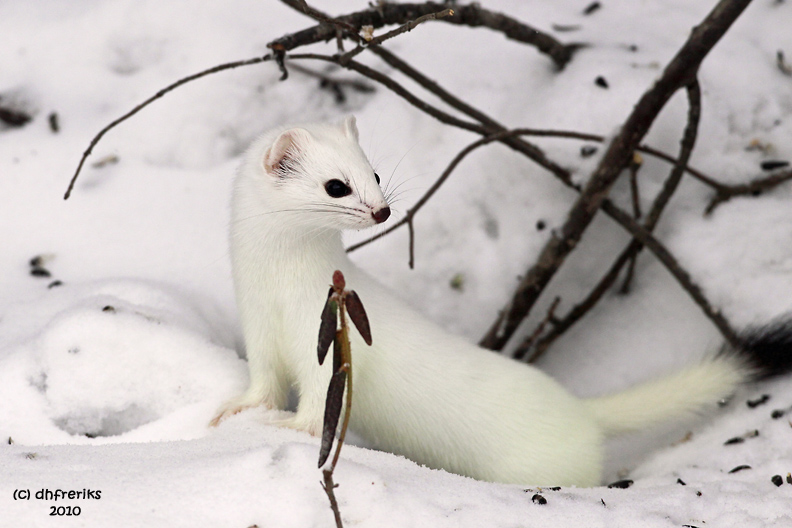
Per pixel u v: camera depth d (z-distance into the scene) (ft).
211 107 33.76
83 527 14.48
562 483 25.23
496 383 25.29
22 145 33.19
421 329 25.09
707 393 27.43
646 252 33.91
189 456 18.12
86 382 23.86
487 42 37.17
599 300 33.81
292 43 27.27
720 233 31.71
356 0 37.47
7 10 36.76
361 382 24.48
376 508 16.12
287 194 22.50
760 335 27.99
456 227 33.27
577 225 30.30
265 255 23.11
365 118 34.37
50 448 18.80
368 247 32.55
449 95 31.86
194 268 30.48
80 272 29.96
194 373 24.97
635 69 34.65
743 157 33.09
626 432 27.86
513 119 34.58
